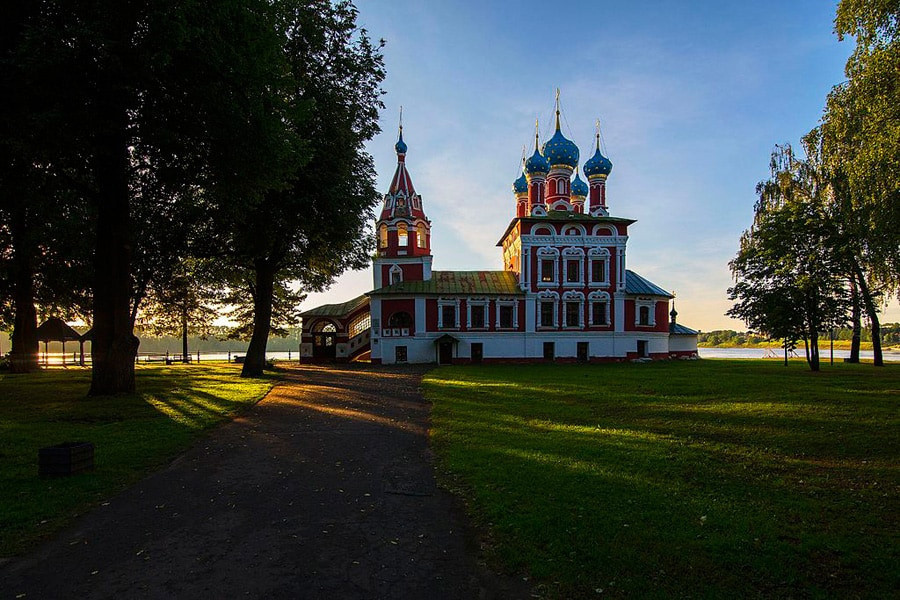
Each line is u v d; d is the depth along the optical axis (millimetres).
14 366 31812
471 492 7598
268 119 14164
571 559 5277
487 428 12141
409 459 9727
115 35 11945
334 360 44000
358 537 6137
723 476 8117
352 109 24172
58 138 12688
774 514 6477
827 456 9328
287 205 22062
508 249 47375
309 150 18750
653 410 14164
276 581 5094
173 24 11148
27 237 25375
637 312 42125
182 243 25125
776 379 21797
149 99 13305
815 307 25484
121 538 6125
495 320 40906
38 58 11008
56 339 41438
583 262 41500
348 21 23672
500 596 4734
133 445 10461
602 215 44000
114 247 17891
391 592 4855
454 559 5527
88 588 4953
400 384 23031
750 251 27328
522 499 7027
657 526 6051
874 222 16016
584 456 9281
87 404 16031
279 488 8031
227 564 5465
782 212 26047
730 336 151375
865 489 7484
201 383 23484
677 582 4797
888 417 12188
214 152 14906
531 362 40688
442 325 40688
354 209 24000
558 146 44125
